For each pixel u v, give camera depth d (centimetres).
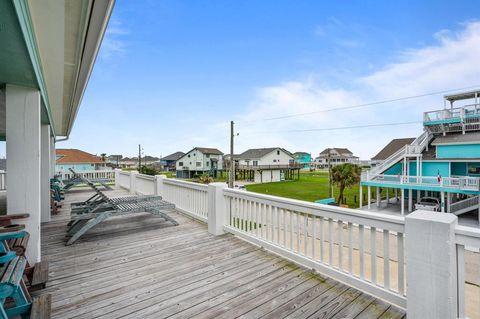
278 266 282
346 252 603
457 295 162
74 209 472
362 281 226
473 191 1242
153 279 253
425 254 168
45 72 311
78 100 475
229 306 207
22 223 265
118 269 276
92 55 271
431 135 1747
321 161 7150
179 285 241
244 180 4025
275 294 225
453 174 1575
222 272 268
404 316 191
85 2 180
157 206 451
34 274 230
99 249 338
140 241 371
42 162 493
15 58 199
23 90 268
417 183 1448
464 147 1499
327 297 220
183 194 570
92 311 200
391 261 562
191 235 400
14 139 264
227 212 408
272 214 328
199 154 4519
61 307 205
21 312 162
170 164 6350
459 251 161
